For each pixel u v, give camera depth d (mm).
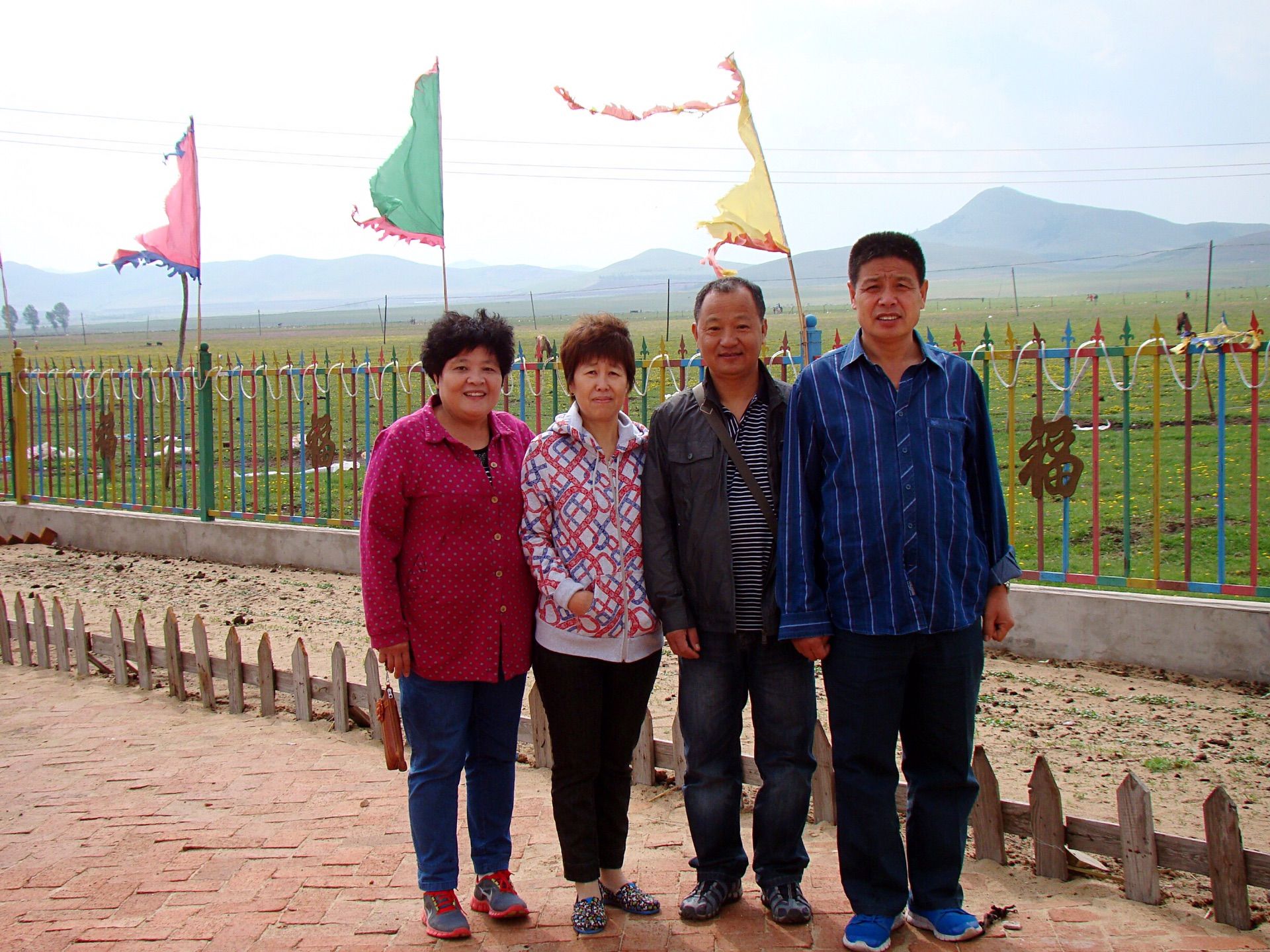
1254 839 4418
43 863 4305
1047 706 6332
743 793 5035
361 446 19453
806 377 3541
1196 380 23078
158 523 11875
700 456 3596
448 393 3711
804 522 3461
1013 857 4195
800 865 3742
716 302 3594
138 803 4949
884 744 3479
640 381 8914
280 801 4938
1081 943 3467
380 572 3652
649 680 3746
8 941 3664
